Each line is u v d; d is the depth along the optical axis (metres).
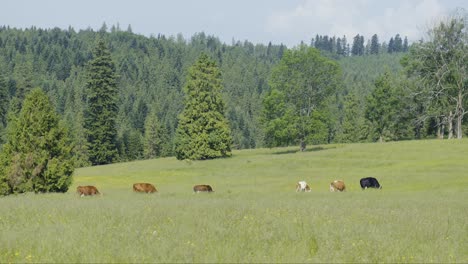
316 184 50.66
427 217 18.02
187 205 20.08
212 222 14.79
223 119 83.81
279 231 13.57
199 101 83.62
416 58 90.44
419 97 91.25
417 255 11.21
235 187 50.12
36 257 10.22
